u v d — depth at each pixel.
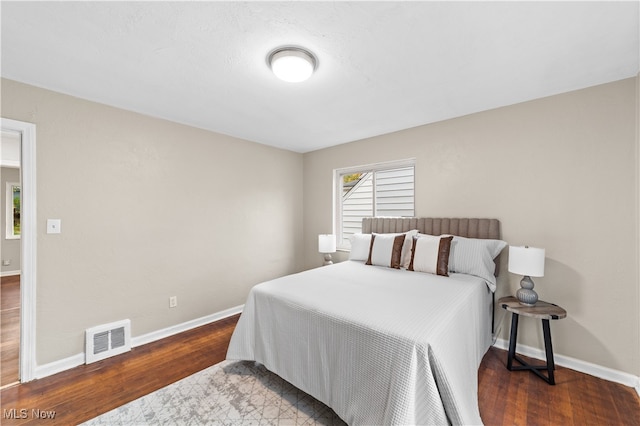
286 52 1.62
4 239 5.18
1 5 1.25
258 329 2.06
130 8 1.29
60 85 2.07
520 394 1.85
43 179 2.10
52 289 2.13
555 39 1.54
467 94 2.27
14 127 1.97
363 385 1.41
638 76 1.91
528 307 2.08
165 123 2.82
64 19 1.36
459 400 1.25
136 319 2.61
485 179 2.63
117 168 2.49
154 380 2.04
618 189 2.01
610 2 1.25
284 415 1.68
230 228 3.41
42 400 1.81
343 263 3.07
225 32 1.47
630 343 1.97
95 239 2.36
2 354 2.39
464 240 2.57
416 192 3.10
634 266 1.96
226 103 2.43
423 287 2.07
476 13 1.33
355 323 1.49
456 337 1.50
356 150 3.69
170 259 2.85
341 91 2.21
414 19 1.37
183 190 2.96
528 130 2.40
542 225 2.34
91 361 2.28
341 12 1.32
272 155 3.96
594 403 1.76
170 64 1.79
